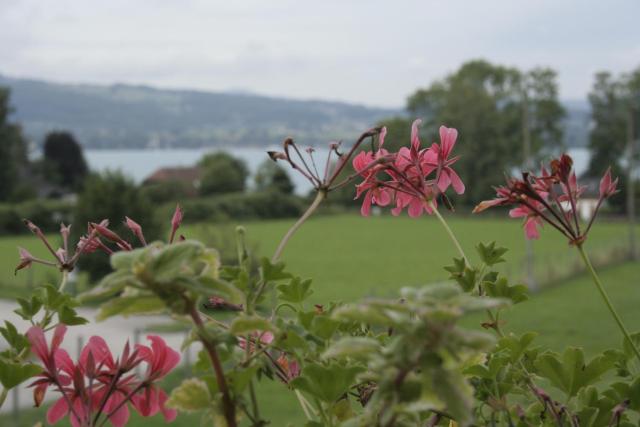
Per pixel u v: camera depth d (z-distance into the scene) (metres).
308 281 1.06
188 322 0.88
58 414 1.05
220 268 0.98
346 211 79.25
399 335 0.77
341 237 60.69
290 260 47.03
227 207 70.62
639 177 73.19
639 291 33.72
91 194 34.25
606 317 27.27
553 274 37.75
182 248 0.78
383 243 56.72
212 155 84.81
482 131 71.69
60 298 1.08
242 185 82.44
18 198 76.19
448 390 0.73
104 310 0.78
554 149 75.88
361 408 1.23
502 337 1.15
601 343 22.31
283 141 1.26
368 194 1.50
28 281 36.50
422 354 0.74
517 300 1.23
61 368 1.07
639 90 74.50
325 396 0.93
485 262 1.28
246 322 0.85
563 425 1.12
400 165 1.49
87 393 1.04
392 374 0.75
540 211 1.31
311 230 65.44
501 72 76.50
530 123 75.25
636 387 1.09
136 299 0.79
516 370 1.16
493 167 71.62
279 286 1.06
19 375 0.99
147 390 1.06
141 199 34.75
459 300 0.74
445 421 1.09
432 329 0.74
